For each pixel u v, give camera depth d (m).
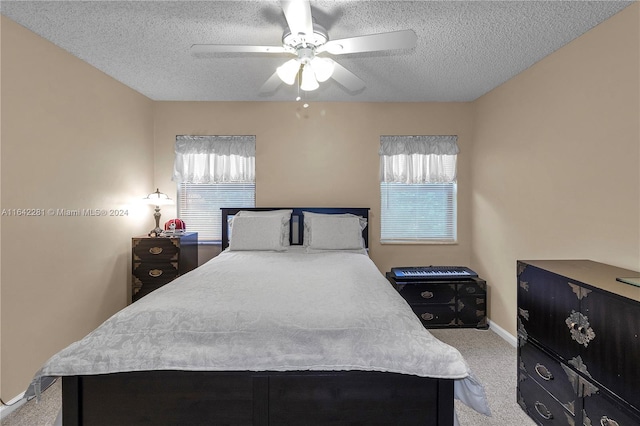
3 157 2.22
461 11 2.10
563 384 1.83
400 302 1.92
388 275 3.92
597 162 2.23
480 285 3.62
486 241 3.72
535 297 2.09
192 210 4.20
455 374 1.51
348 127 4.09
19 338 2.33
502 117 3.39
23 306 2.36
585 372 1.67
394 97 3.89
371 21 2.21
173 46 2.62
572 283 1.77
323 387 1.58
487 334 3.48
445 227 4.19
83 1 2.04
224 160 4.07
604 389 1.56
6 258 2.24
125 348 1.57
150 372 1.57
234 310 1.73
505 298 3.35
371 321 1.66
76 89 2.84
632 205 1.98
